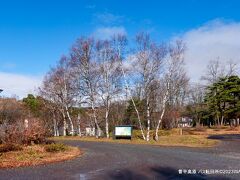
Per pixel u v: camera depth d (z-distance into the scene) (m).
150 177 13.15
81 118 63.91
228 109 69.31
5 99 57.94
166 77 42.28
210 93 72.12
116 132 42.19
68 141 36.84
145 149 26.05
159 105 50.72
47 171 14.74
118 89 48.06
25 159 17.75
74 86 51.25
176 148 27.44
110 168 15.52
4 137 21.81
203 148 27.58
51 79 55.56
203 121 83.94
